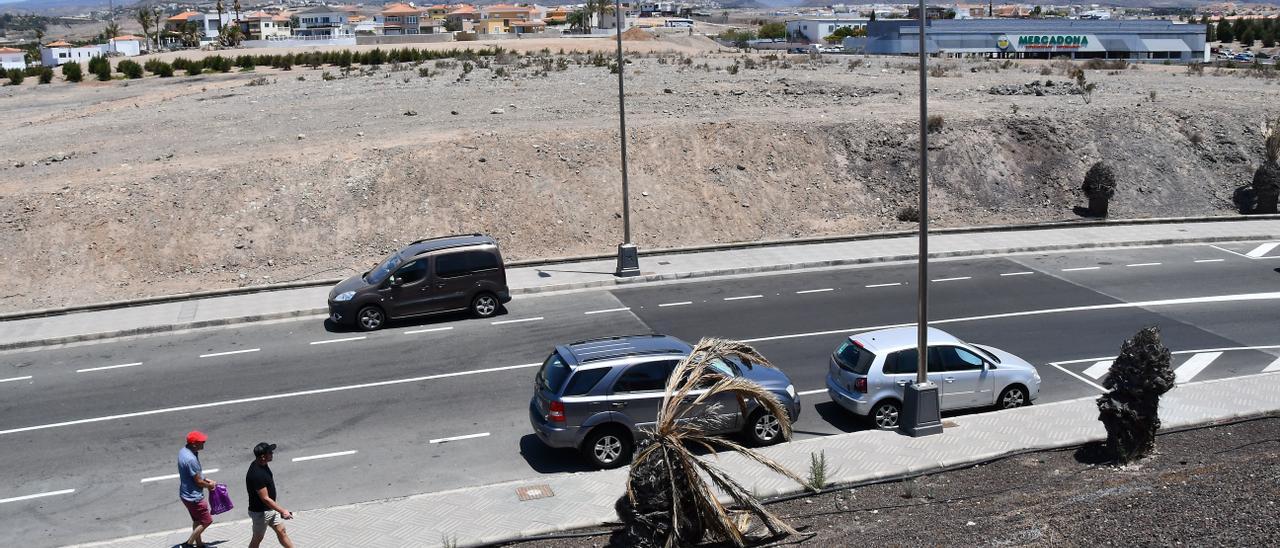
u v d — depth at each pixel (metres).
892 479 13.48
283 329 22.39
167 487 14.36
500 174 30.92
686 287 25.41
